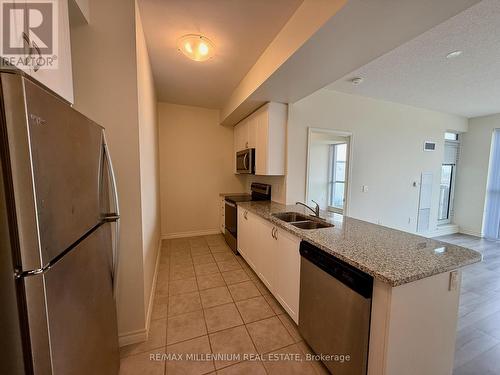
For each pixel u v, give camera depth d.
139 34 1.63
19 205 0.59
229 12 1.60
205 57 2.08
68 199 0.79
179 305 2.15
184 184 4.20
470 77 2.81
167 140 4.02
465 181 4.93
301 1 1.49
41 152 0.63
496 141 4.49
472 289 2.54
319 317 1.47
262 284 2.54
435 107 4.12
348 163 3.61
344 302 1.25
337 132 3.39
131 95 1.56
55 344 0.68
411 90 3.28
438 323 1.21
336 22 1.26
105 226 1.22
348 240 1.55
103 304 1.13
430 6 1.13
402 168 4.07
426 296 1.14
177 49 2.11
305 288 1.62
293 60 1.72
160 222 3.83
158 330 1.82
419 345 1.15
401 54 2.27
